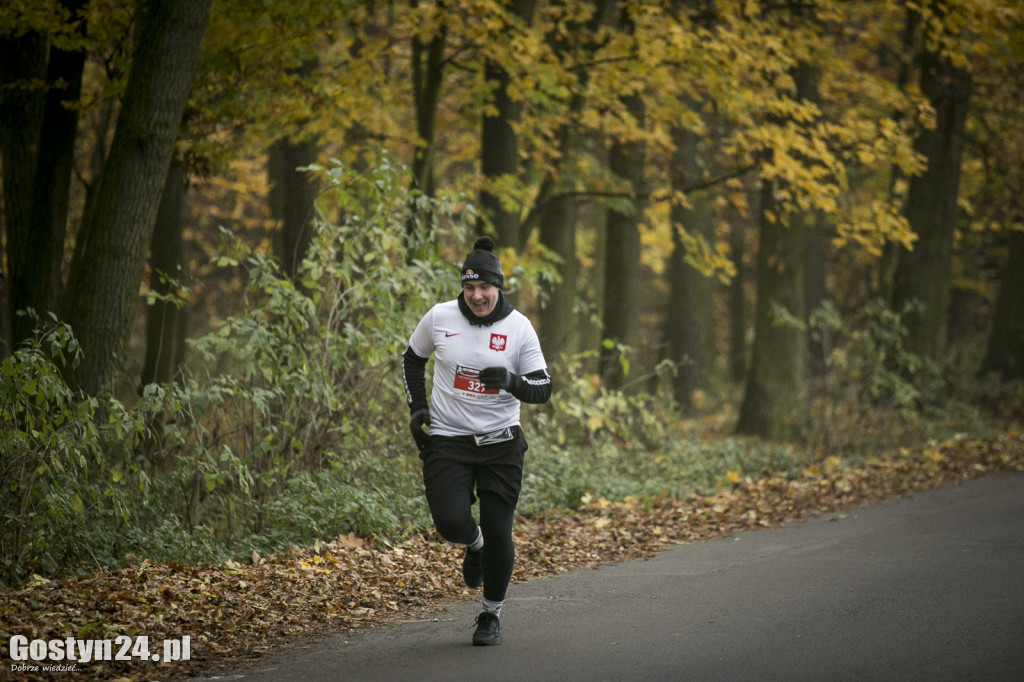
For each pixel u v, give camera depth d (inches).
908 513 684.7
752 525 687.1
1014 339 1657.2
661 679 331.6
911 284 1429.6
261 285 610.9
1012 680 317.4
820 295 1836.9
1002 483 812.0
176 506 582.9
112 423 502.9
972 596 428.5
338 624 429.4
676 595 462.3
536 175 1199.6
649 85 1072.2
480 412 389.7
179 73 596.1
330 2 768.9
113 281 586.9
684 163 1358.3
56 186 696.4
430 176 993.5
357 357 664.4
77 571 478.3
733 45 940.0
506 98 997.2
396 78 1130.0
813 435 1138.7
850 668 335.3
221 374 629.6
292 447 629.9
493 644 386.0
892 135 1015.0
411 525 605.9
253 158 1189.1
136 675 351.6
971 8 947.3
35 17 650.8
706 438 1299.2
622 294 1374.3
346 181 676.7
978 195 1745.8
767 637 378.9
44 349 581.9
